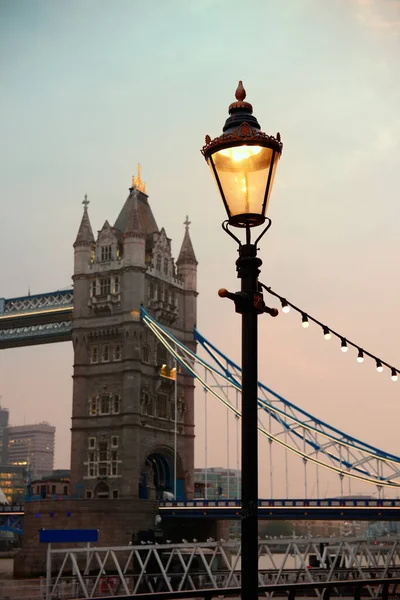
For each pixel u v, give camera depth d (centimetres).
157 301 15362
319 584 2150
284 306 1694
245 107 1151
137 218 15325
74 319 15338
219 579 8669
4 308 16562
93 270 15450
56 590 8644
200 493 17038
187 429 15662
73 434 14800
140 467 14300
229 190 1102
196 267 16662
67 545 12269
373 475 13350
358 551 8031
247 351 1103
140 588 9075
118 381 14688
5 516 15225
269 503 12925
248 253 1131
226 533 15238
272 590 2012
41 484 17050
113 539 12738
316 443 13975
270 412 14450
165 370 15312
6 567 15975
